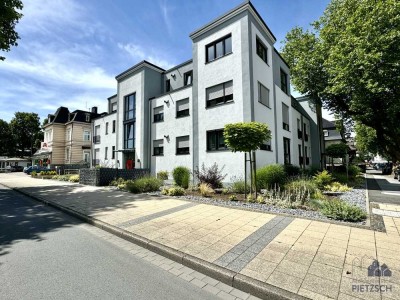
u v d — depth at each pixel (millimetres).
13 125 52938
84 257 3844
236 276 2986
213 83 13883
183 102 16266
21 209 7984
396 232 4570
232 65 13109
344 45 12852
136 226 5344
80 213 6754
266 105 14148
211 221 5605
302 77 18406
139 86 19328
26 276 3150
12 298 2613
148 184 11156
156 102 18250
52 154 33969
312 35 19516
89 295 2688
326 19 18453
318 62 17156
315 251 3688
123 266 3520
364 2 12188
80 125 33562
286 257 3488
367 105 13883
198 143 14258
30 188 13430
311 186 8656
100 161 25234
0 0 10555
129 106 20469
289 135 17891
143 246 4340
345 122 22234
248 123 8195
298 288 2666
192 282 3070
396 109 12945
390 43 10898
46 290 2791
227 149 12828
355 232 4598
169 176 16375
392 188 11930
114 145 23375
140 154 18516
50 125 35906
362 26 11930
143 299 2623
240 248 3893
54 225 5902
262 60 14188
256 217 5898
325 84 17141
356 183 13992
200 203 7867
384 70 11164
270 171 9844
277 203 7113
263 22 14172
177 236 4586
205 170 11742
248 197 7914
